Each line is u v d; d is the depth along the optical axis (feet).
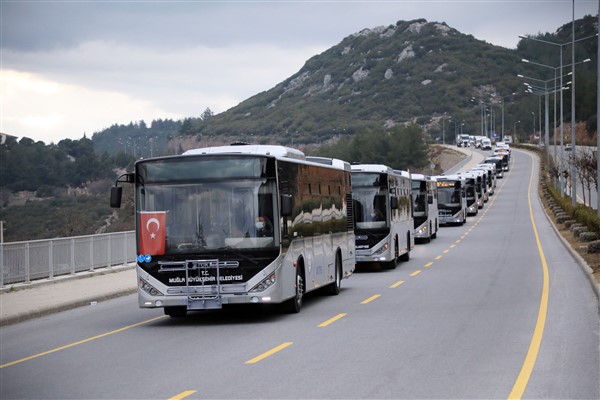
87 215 307.99
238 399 33.78
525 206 266.16
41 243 91.45
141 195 59.93
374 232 101.65
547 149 352.28
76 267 98.84
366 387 35.50
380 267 107.55
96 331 58.65
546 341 46.73
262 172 59.47
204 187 59.47
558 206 225.35
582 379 36.24
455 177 208.23
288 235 61.93
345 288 83.20
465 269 99.60
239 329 56.39
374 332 52.08
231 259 58.90
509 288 76.59
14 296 80.07
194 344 50.14
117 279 97.19
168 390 36.09
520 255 118.52
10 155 435.12
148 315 68.28
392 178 105.81
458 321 55.93
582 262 96.22
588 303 64.08
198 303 58.95
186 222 59.41
